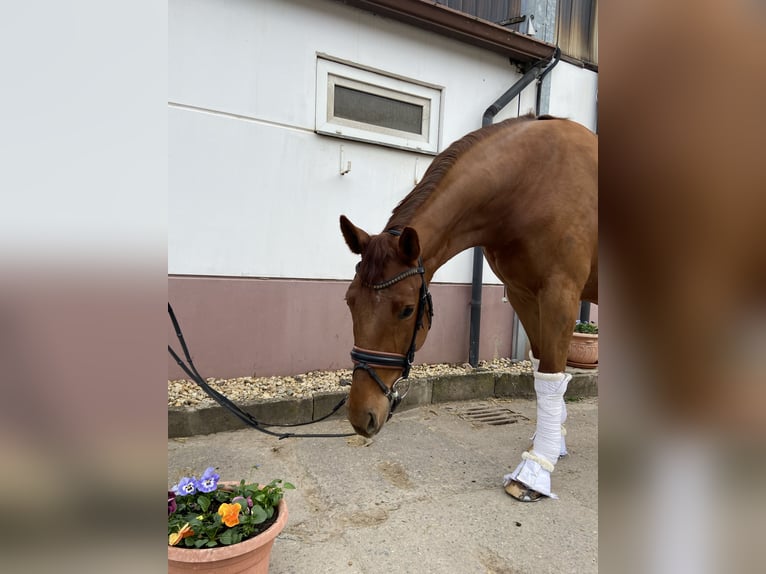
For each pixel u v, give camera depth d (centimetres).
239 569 139
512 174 217
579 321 529
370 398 172
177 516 145
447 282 428
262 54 333
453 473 253
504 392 402
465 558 177
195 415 289
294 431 301
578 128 243
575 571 172
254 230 341
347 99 373
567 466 273
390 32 378
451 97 415
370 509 212
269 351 351
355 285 177
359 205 381
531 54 432
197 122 318
